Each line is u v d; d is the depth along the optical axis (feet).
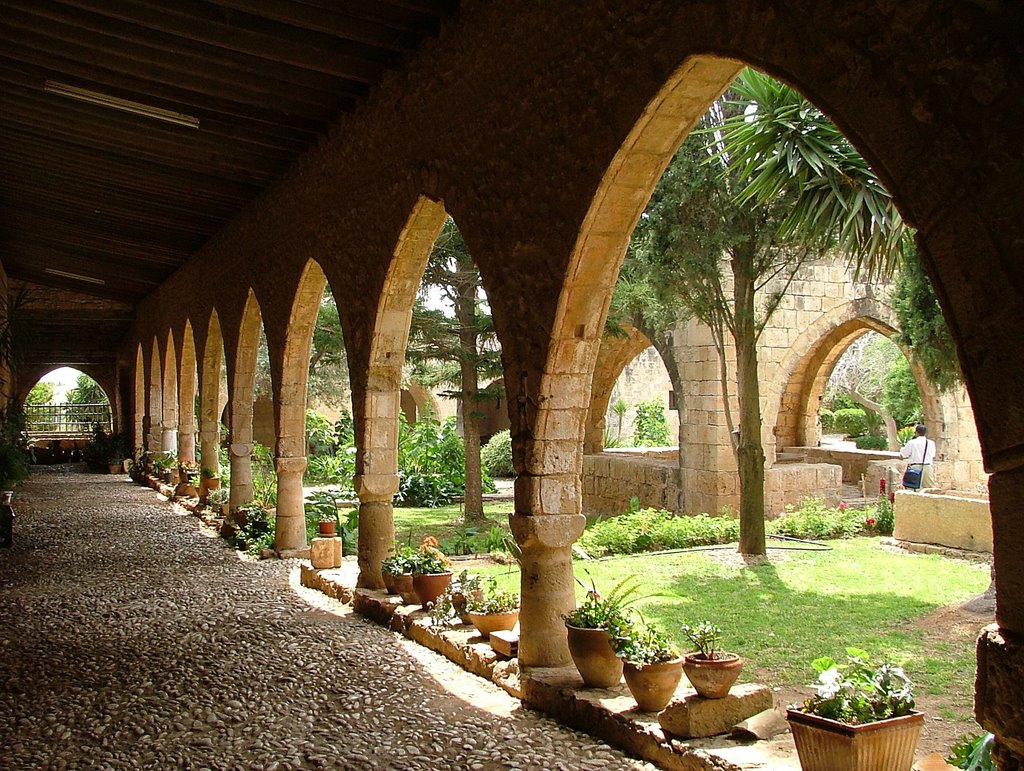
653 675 13.01
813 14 8.87
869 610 22.00
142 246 44.52
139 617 22.15
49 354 78.28
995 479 7.43
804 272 41.88
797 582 25.63
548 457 14.71
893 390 63.41
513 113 14.69
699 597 23.86
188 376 50.93
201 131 25.12
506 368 15.29
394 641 19.49
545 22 13.78
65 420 95.04
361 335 22.26
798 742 10.16
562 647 15.66
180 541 34.86
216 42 17.84
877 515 35.29
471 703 15.30
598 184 12.50
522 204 14.52
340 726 14.38
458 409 82.38
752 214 28.12
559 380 14.38
